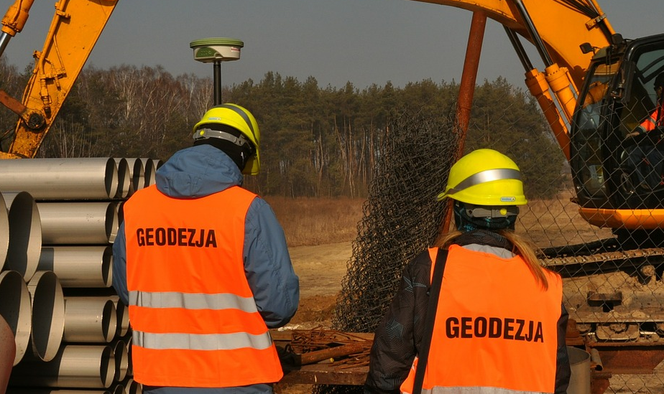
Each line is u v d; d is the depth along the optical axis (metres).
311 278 14.26
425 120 5.56
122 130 51.78
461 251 2.48
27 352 3.57
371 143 51.50
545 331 2.39
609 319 6.79
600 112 7.34
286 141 53.41
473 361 2.38
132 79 62.38
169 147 52.56
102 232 4.07
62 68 8.14
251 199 2.91
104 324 4.08
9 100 7.95
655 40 7.06
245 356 2.89
